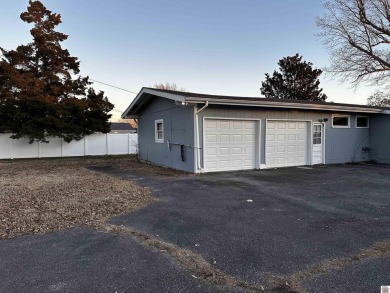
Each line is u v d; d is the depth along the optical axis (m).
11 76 18.06
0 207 5.26
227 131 10.49
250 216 4.82
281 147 11.66
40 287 2.56
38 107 18.19
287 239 3.75
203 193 6.71
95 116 20.75
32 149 18.92
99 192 6.68
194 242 3.67
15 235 3.90
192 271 2.88
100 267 2.96
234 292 2.49
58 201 5.76
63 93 20.64
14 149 18.39
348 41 19.14
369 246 3.51
